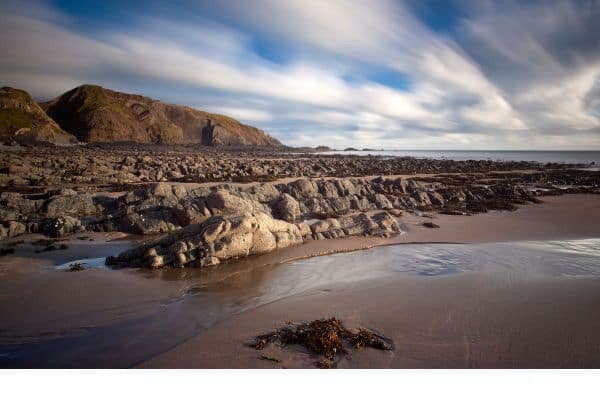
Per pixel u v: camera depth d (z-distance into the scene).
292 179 51.22
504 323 10.38
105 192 33.06
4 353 9.20
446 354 8.77
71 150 98.12
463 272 15.88
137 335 10.27
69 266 16.12
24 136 134.50
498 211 33.12
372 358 8.70
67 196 25.31
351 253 19.59
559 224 27.34
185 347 9.34
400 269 16.72
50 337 10.03
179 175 48.34
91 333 10.32
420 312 11.30
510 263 17.23
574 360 8.41
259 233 18.69
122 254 16.75
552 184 56.19
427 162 100.88
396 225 25.03
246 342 9.62
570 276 14.96
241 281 14.89
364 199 33.06
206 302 12.69
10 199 24.17
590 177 64.50
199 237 17.22
